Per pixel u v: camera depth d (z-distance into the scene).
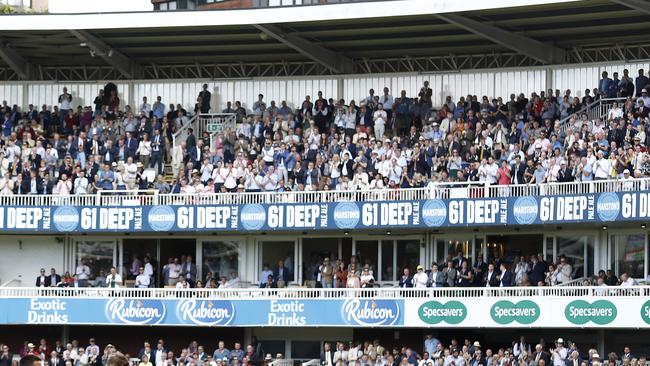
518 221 75.00
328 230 83.31
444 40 92.06
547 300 72.44
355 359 75.19
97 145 90.81
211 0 118.38
